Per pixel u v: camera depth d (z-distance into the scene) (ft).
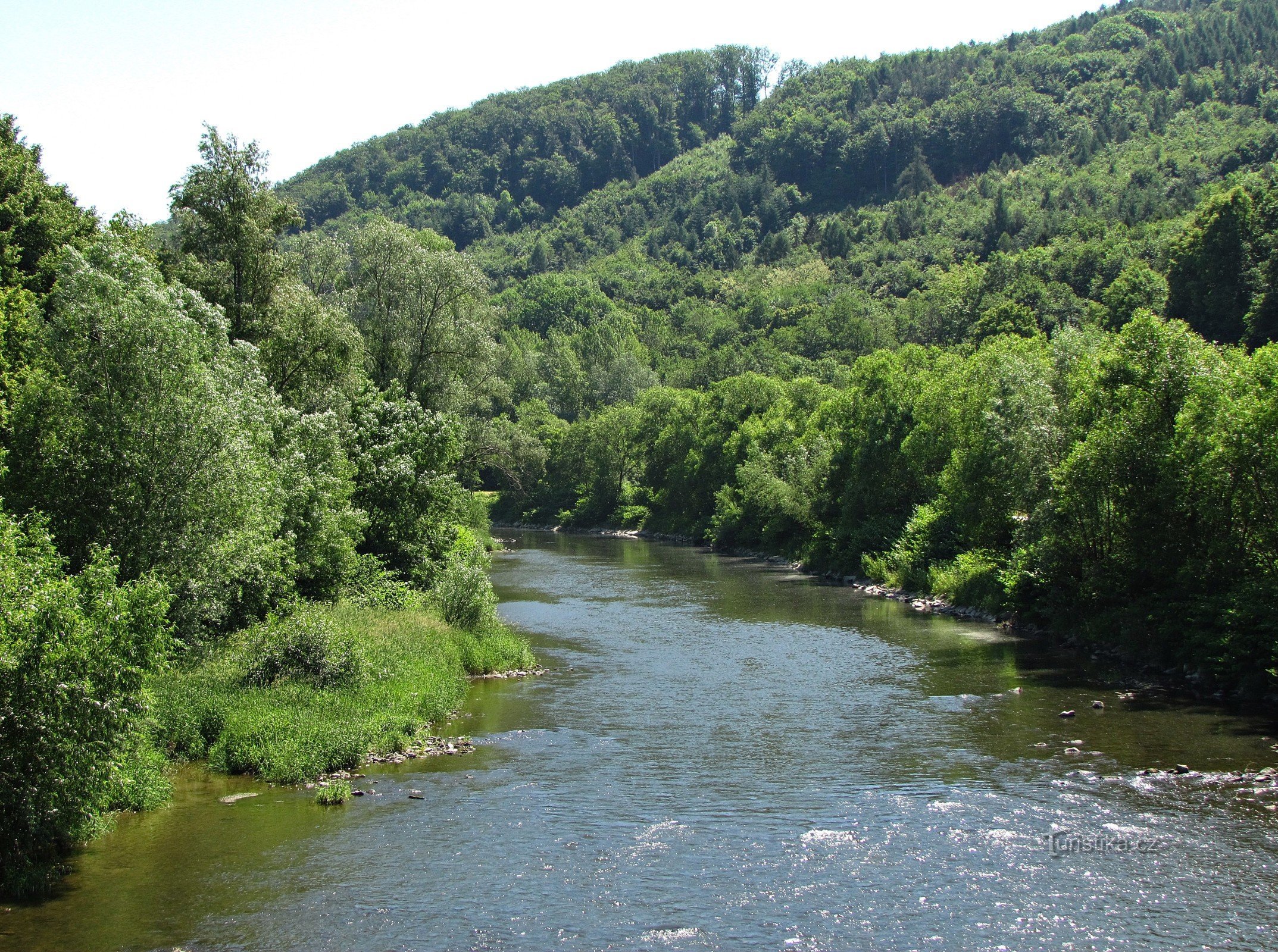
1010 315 341.82
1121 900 52.85
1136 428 118.01
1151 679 107.34
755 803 69.31
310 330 154.20
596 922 51.29
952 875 56.34
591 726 91.15
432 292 204.64
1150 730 85.97
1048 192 643.86
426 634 113.39
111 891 55.36
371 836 63.31
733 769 77.10
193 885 56.08
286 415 122.93
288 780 74.33
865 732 87.51
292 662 93.09
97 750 58.29
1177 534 114.62
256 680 90.33
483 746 84.69
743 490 296.51
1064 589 136.77
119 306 88.12
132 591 62.13
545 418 466.29
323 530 124.26
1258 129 558.97
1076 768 75.31
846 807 67.87
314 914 52.34
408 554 153.07
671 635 141.79
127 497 86.22
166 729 79.46
